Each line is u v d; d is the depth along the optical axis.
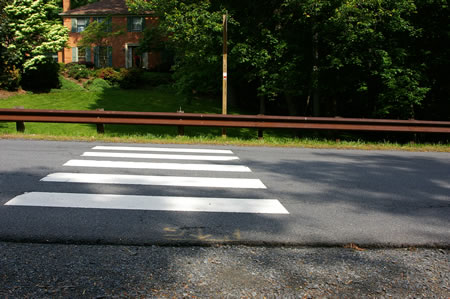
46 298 2.83
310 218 4.79
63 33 31.98
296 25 20.41
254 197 5.66
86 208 4.89
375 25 18.59
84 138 11.69
